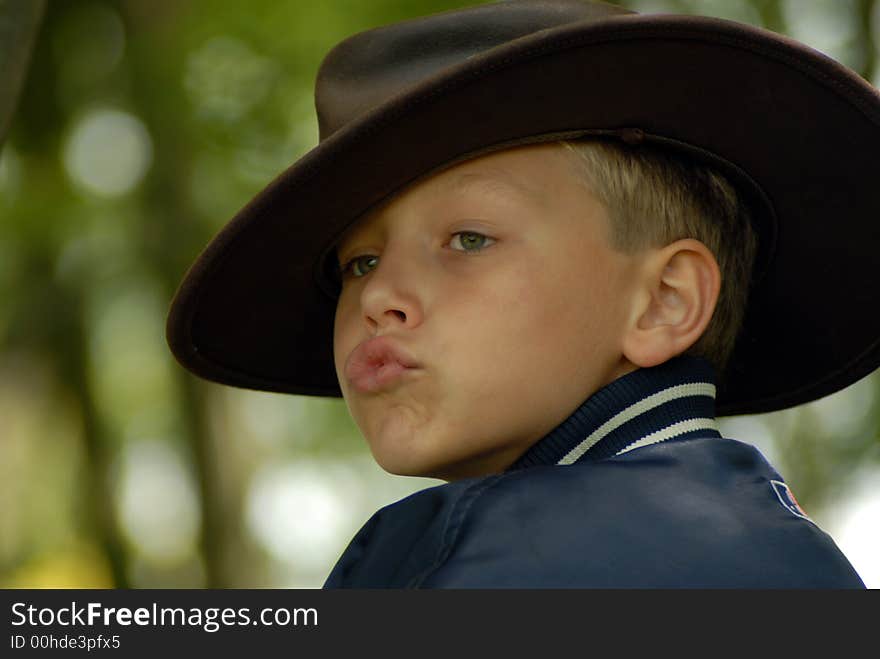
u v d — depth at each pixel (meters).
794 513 2.84
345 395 3.19
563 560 2.60
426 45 3.16
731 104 3.05
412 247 3.05
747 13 10.56
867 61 10.49
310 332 3.76
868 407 11.09
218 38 11.58
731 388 3.86
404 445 2.95
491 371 2.91
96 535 16.83
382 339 2.97
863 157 3.15
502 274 2.94
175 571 17.70
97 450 16.64
